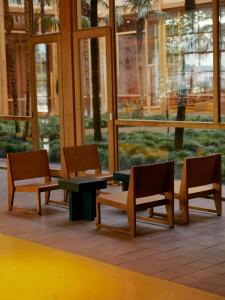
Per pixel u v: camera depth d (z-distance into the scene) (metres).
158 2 8.52
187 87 8.23
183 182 6.39
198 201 7.46
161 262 5.02
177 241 5.70
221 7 7.71
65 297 3.31
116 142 8.92
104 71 8.91
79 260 4.06
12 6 10.45
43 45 9.81
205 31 7.95
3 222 6.70
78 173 8.95
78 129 9.39
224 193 7.85
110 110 8.90
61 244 5.68
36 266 3.92
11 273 3.79
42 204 7.61
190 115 8.22
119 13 8.72
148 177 5.96
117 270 3.80
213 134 8.41
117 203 6.02
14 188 7.24
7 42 10.66
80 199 6.70
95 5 8.93
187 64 8.22
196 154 8.59
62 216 6.93
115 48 8.73
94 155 7.84
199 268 4.84
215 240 5.71
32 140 10.27
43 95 9.95
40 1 9.80
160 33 8.53
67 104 9.46
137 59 8.74
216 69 7.74
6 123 11.12
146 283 3.53
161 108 8.58
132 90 8.80
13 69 10.62
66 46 9.33
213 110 7.82
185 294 3.34
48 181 7.55
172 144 8.73
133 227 5.88
